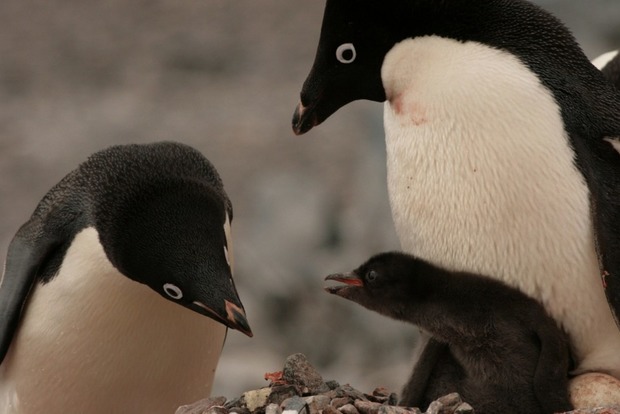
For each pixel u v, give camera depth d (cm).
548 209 1035
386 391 1261
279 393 1080
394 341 2814
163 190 1120
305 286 2975
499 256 1052
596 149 1045
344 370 2775
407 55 1077
